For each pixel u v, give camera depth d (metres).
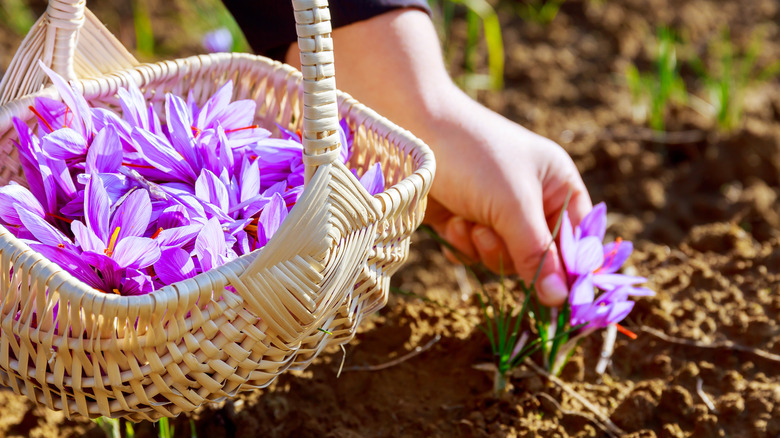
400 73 1.22
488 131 1.21
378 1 1.21
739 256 1.31
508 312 1.20
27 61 1.10
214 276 0.99
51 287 0.98
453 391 1.21
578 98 1.65
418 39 1.23
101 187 1.03
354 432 1.18
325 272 1.01
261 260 0.99
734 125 1.53
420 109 1.22
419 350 1.24
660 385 1.20
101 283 1.03
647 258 1.35
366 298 1.08
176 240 1.04
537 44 1.81
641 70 1.72
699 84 1.65
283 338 1.02
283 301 1.00
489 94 1.67
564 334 1.19
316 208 1.00
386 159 1.12
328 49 0.99
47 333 0.99
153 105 1.14
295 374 1.22
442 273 1.43
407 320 1.26
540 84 1.69
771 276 1.29
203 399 1.02
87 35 1.13
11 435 1.19
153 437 1.19
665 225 1.46
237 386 1.03
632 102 1.62
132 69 1.13
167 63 1.14
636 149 1.53
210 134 1.10
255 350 1.02
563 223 1.17
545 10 1.86
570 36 1.82
